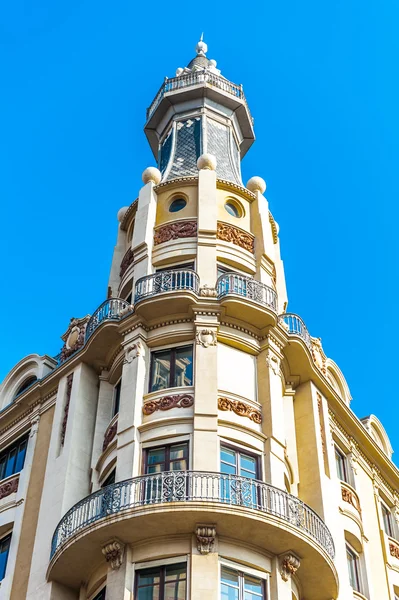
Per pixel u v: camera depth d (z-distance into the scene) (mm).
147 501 23094
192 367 27297
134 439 25719
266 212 33594
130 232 34500
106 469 26875
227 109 39375
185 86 38812
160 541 23359
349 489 30625
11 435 33250
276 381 28125
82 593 25344
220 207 32594
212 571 22406
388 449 37781
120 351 29344
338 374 35094
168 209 32781
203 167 33406
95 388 30453
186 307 28266
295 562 24031
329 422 31594
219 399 26438
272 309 28625
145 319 28656
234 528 23188
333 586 25250
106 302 30734
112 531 23297
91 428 29453
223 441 25672
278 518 23344
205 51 44156
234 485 23828
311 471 28641
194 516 22828
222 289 29047
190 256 30641
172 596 22359
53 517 27266
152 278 29344
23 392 33000
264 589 23391
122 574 23016
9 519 29844
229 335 28141
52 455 29359
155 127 40188
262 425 26844
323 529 25344
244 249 31750
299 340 29500
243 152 41125
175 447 25500
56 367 32094
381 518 33250
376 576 30500
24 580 27188
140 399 26859
